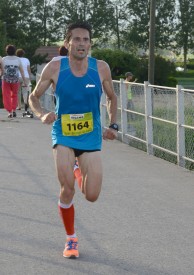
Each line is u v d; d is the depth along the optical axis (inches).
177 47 3666.3
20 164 404.5
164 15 3617.1
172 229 258.7
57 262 216.1
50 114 211.2
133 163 421.1
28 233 249.4
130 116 507.8
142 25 3597.4
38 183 346.6
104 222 268.4
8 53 652.1
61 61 215.8
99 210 289.1
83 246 234.4
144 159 440.1
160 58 2102.6
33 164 404.8
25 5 3659.0
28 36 3437.5
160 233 252.5
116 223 266.8
